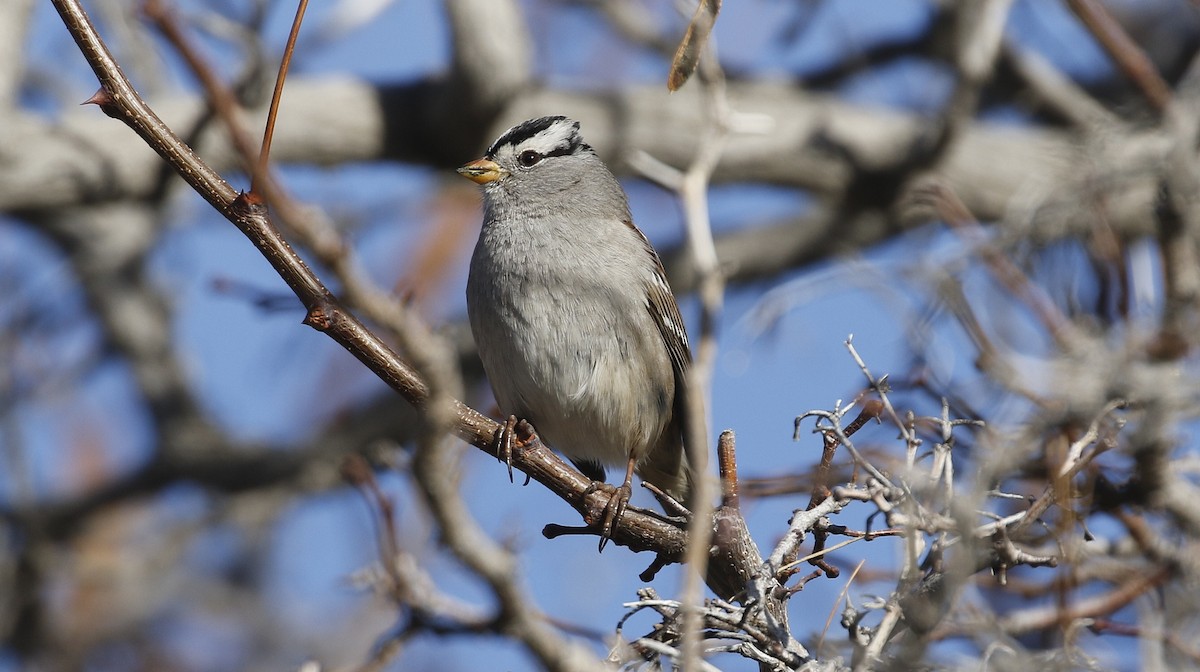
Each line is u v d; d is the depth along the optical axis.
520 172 10.59
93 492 16.64
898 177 17.27
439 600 8.30
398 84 16.30
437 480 5.71
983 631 7.41
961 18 17.02
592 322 10.12
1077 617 7.54
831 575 7.32
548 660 6.45
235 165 14.73
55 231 17.59
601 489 8.36
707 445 8.50
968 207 17.00
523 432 8.34
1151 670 7.75
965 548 6.65
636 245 10.53
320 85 16.09
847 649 7.18
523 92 15.81
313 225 5.09
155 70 15.62
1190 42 17.08
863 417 7.44
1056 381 8.06
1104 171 9.39
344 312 6.87
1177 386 7.91
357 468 9.03
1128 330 8.52
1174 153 9.09
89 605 14.98
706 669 6.87
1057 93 17.89
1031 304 8.89
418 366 5.38
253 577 15.32
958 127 16.59
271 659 13.52
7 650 14.98
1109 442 7.59
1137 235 10.27
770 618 7.04
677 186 9.52
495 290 10.30
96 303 17.69
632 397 10.20
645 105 16.55
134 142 14.93
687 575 6.39
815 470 8.43
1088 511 7.81
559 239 10.27
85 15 6.38
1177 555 8.12
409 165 16.61
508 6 15.30
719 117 9.70
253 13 13.60
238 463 16.64
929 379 8.73
